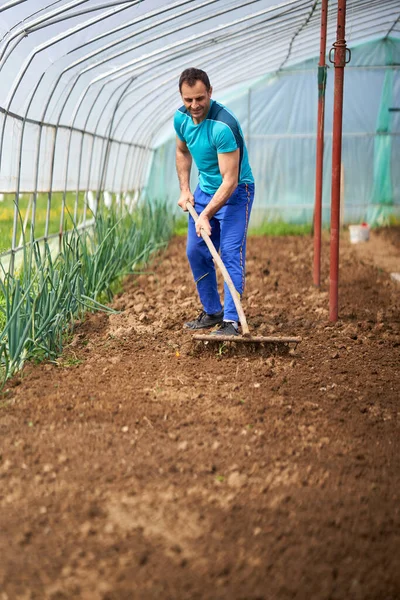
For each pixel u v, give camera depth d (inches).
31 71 225.8
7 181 233.5
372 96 490.3
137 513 112.2
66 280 209.0
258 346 194.4
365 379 180.5
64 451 132.9
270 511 113.8
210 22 275.1
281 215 506.3
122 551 102.3
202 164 196.9
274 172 502.3
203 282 213.8
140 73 312.7
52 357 190.1
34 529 107.6
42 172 274.2
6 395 162.1
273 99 493.7
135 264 334.0
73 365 184.7
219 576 97.7
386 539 107.7
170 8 228.1
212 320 219.3
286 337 189.2
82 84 284.2
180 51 300.2
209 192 202.5
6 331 171.2
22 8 185.6
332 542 106.0
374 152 496.7
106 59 266.1
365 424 151.0
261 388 169.6
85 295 236.1
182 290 282.4
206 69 370.9
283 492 120.0
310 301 269.1
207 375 177.6
